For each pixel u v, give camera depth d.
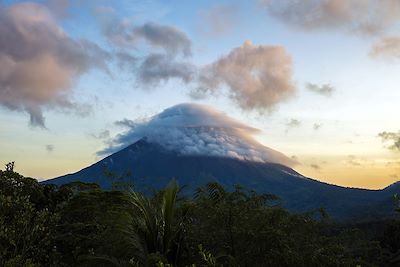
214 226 10.48
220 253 9.95
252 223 10.32
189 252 10.86
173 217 11.59
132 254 10.49
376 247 12.08
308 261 9.95
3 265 9.19
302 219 10.89
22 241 11.41
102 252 11.59
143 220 11.34
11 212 11.32
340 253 10.74
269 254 9.75
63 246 15.18
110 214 12.41
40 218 11.55
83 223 16.12
